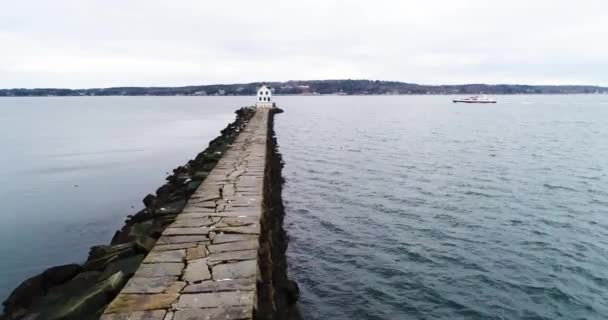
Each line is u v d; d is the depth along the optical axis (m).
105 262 7.77
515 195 18.28
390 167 24.95
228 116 79.69
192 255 6.76
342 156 29.27
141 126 57.84
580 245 12.62
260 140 23.33
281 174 22.88
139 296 5.43
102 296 5.94
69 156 30.14
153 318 4.93
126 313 5.03
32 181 21.27
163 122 65.31
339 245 12.72
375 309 9.18
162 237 7.55
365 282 10.36
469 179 21.50
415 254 12.01
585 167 24.94
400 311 9.12
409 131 47.53
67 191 19.11
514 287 10.12
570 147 33.97
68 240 12.81
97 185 20.44
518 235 13.45
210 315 5.02
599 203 17.02
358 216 15.50
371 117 72.31
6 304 7.04
